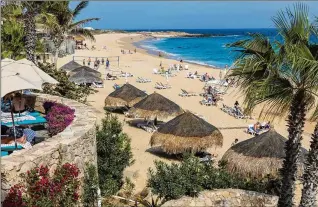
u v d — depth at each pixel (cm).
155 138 1515
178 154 1525
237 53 747
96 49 7812
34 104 1283
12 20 1884
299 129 776
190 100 2894
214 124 2195
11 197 595
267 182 1042
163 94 3102
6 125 1013
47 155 686
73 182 710
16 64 927
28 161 643
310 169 763
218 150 1681
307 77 664
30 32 1842
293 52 659
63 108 1054
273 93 711
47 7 2247
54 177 686
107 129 1082
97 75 2995
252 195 837
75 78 2817
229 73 757
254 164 1142
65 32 2961
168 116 1888
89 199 796
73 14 2856
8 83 838
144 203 974
